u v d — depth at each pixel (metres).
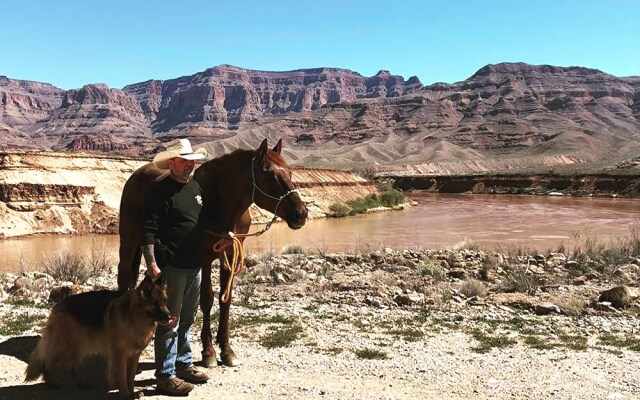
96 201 48.19
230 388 7.00
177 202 6.60
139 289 5.82
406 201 92.56
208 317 7.88
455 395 7.13
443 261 21.09
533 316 12.41
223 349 8.10
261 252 25.91
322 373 7.88
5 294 14.56
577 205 88.62
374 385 7.41
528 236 45.16
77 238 41.94
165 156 6.50
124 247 7.95
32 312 11.73
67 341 6.42
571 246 36.56
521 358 8.88
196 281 7.09
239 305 13.23
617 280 17.41
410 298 13.70
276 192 7.54
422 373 8.01
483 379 7.78
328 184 78.94
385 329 10.89
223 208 7.73
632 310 12.98
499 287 16.00
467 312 12.79
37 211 43.91
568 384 7.60
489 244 38.81
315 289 15.92
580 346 9.62
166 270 6.62
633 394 7.24
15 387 6.69
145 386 6.90
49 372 6.54
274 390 6.98
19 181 44.66
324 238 43.00
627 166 131.88
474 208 84.62
